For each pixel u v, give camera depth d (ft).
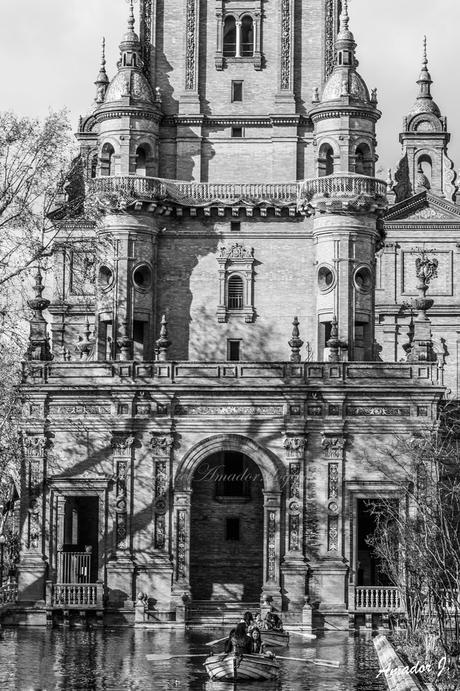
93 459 321.93
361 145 348.79
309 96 358.23
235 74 359.25
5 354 309.42
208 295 352.28
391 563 273.33
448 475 307.17
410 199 449.06
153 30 360.48
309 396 319.68
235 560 332.39
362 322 347.77
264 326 351.46
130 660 257.34
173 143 357.82
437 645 224.94
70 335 417.90
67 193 343.87
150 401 321.93
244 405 320.70
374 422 318.45
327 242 346.13
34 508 321.32
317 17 359.66
